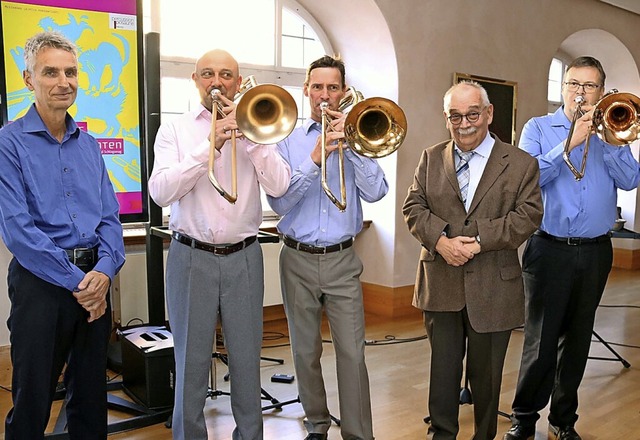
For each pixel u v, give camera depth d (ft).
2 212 6.11
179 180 6.51
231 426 9.25
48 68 6.22
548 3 18.78
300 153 7.93
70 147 6.65
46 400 6.48
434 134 16.10
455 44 16.30
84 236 6.58
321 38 16.44
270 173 6.97
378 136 7.29
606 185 8.05
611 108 7.68
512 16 17.74
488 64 17.22
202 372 7.09
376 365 12.05
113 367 11.18
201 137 7.02
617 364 12.35
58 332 6.51
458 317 7.29
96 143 7.06
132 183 9.87
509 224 6.77
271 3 15.66
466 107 6.77
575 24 19.86
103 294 6.53
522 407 8.47
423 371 11.72
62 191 6.51
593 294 8.15
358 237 16.48
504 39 17.58
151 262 10.38
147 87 9.86
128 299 12.64
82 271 6.44
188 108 14.58
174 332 7.14
